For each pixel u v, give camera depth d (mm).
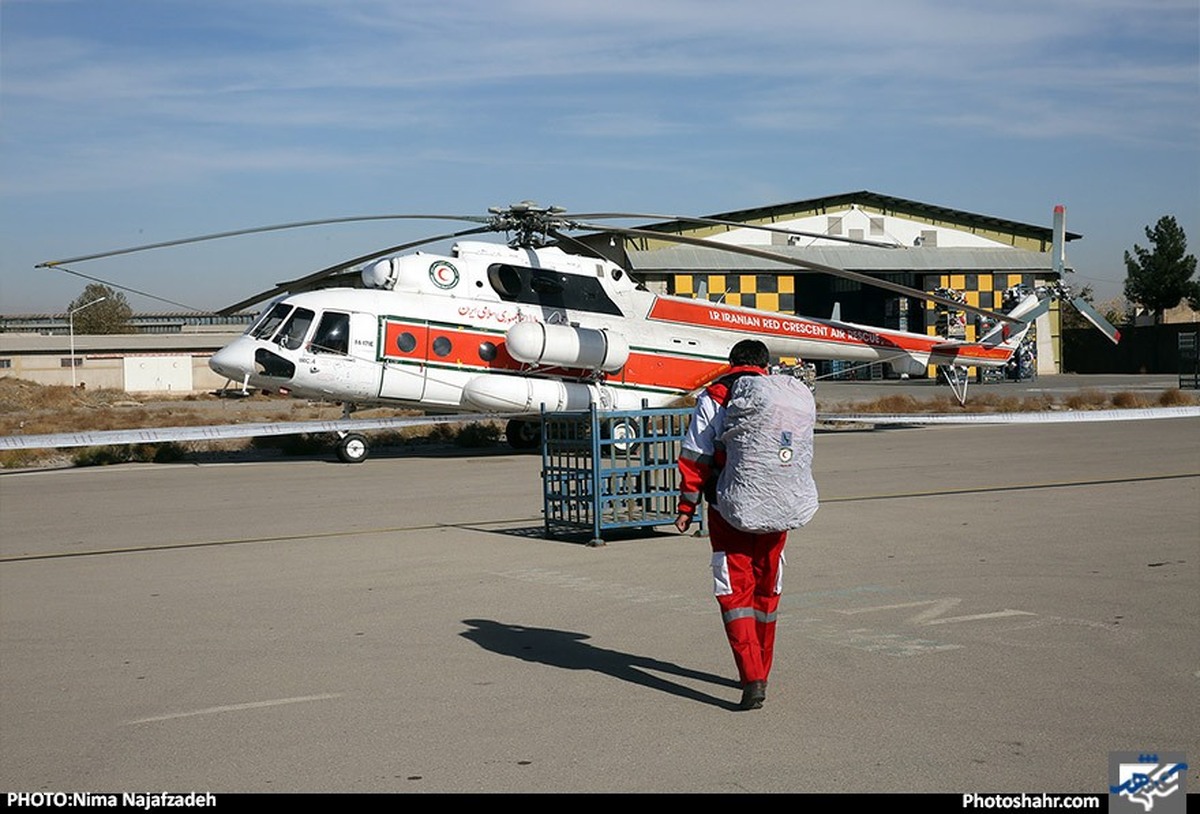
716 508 5914
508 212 20219
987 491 14758
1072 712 5645
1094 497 13883
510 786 4824
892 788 4703
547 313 22031
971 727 5449
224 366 20344
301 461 22000
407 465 20750
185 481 18406
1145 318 87625
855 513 12938
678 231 56938
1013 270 59219
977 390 44844
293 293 21953
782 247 57344
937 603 8211
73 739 5605
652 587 9086
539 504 14656
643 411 11625
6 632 7988
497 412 21625
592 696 6125
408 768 5070
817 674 6430
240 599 8945
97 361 78688
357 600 8797
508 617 8094
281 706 6055
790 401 5852
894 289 22000
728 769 4973
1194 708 5684
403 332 20859
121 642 7613
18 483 18578
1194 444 20891
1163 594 8375
